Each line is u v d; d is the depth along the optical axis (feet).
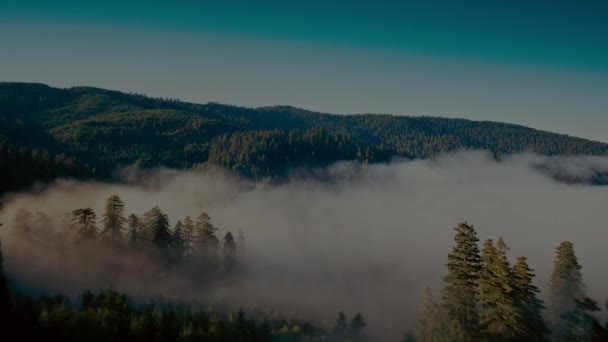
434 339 92.94
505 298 85.71
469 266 90.94
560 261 113.19
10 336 114.32
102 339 128.36
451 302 91.20
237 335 184.03
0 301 122.72
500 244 89.15
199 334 147.23
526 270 88.38
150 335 140.56
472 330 87.10
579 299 98.17
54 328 124.16
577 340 93.97
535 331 86.17
